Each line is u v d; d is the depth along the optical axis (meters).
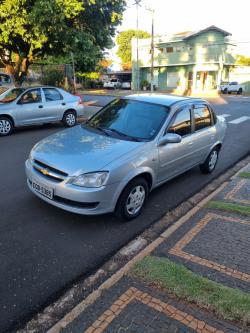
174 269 3.33
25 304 2.95
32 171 4.38
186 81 41.41
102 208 4.07
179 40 39.31
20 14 10.54
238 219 4.55
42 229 4.19
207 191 5.86
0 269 3.39
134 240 4.09
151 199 5.36
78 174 3.92
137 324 2.68
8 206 4.79
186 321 2.71
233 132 11.76
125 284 3.13
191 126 5.62
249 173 6.65
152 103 5.29
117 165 4.05
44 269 3.43
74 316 2.75
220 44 38.16
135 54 44.88
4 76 15.30
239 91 37.69
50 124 12.16
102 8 12.16
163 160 4.85
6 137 9.74
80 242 3.96
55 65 19.28
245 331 2.63
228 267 3.47
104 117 5.40
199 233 4.15
